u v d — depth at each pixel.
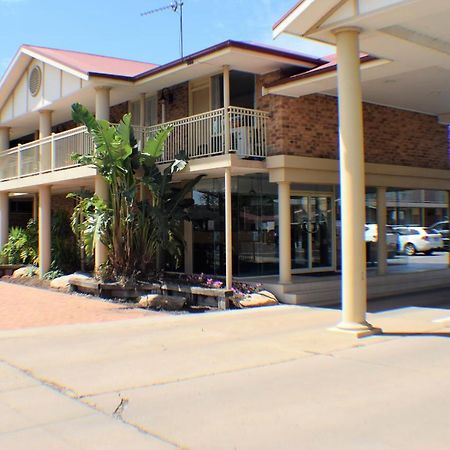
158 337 9.10
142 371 6.98
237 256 15.01
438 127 17.09
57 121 21.14
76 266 18.42
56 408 5.62
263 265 15.36
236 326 9.99
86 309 12.36
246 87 14.29
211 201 15.67
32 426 5.13
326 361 7.35
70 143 16.39
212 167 12.98
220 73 14.39
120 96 16.77
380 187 15.47
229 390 6.13
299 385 6.28
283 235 13.08
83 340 8.94
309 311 11.63
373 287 14.45
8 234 21.52
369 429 4.91
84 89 16.16
